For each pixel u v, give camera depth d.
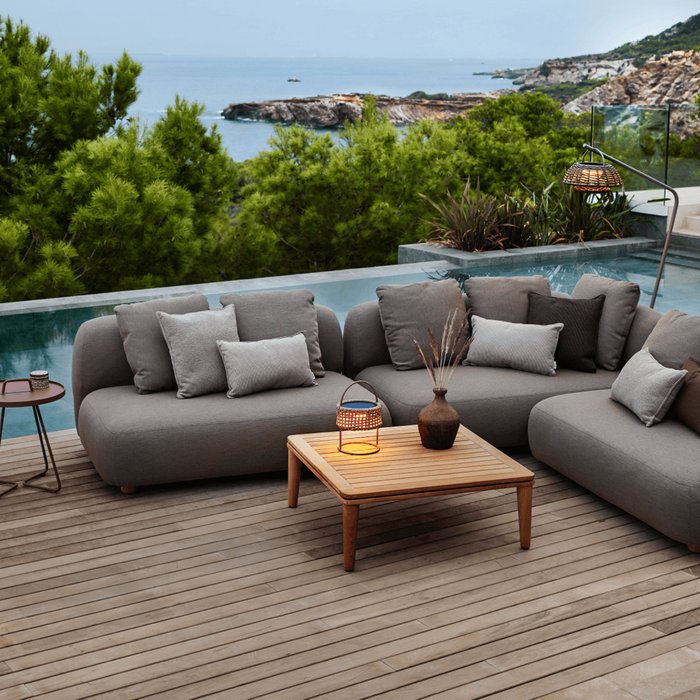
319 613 2.70
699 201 9.70
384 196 11.25
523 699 2.28
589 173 5.05
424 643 2.54
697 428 3.36
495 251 8.68
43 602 2.74
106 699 2.26
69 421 4.45
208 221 10.38
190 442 3.58
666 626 2.64
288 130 11.39
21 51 9.27
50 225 8.78
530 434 3.92
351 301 6.63
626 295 4.40
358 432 3.57
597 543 3.21
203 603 2.75
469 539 3.24
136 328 3.94
